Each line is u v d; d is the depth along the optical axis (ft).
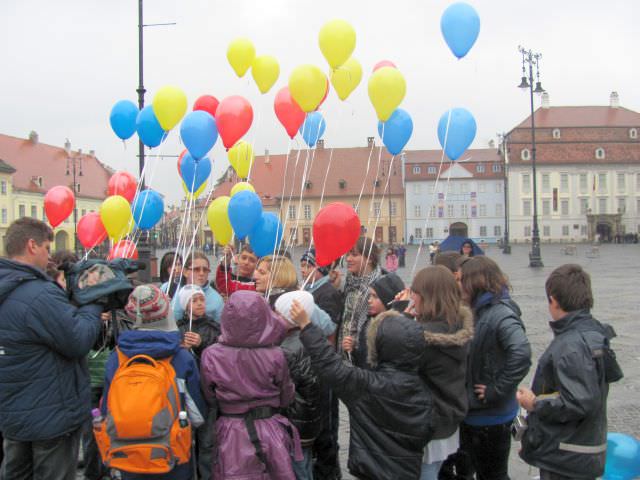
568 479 9.62
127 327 14.28
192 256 15.52
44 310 10.01
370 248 15.06
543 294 53.72
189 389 10.28
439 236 246.47
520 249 181.98
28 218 10.81
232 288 18.25
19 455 10.72
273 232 16.15
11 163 224.74
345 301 15.29
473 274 12.12
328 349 9.93
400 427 9.86
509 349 11.28
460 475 13.35
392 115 15.48
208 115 15.74
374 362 10.34
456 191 247.29
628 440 13.62
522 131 246.06
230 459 10.02
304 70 15.06
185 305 13.38
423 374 10.46
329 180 246.27
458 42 15.20
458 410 10.55
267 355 10.34
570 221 244.01
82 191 247.70
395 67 16.24
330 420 13.85
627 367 25.29
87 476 14.26
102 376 14.89
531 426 10.08
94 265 11.17
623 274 76.28
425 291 10.74
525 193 243.19
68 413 10.48
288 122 17.75
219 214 17.10
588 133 245.65
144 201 17.97
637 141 244.83
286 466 10.11
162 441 9.55
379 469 9.89
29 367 10.12
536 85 91.35
